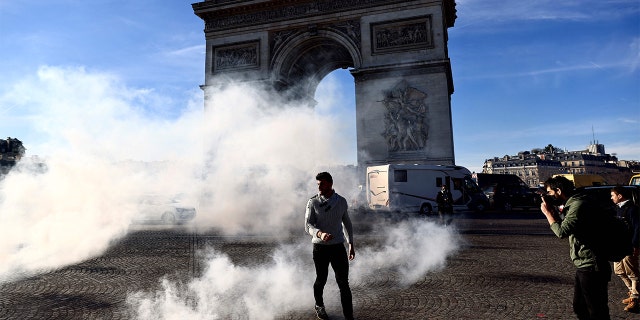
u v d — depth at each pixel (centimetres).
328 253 781
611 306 908
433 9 4481
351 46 4722
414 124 4328
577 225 582
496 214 3847
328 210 782
